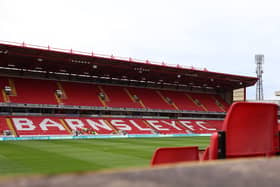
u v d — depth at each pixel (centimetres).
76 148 2823
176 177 147
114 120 5331
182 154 429
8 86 5053
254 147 360
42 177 128
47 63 4931
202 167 171
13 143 3300
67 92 5441
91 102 5344
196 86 7056
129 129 4969
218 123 6172
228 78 6012
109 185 124
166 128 5341
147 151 2620
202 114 6359
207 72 5653
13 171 1627
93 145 3153
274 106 374
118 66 5103
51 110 5028
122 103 5634
